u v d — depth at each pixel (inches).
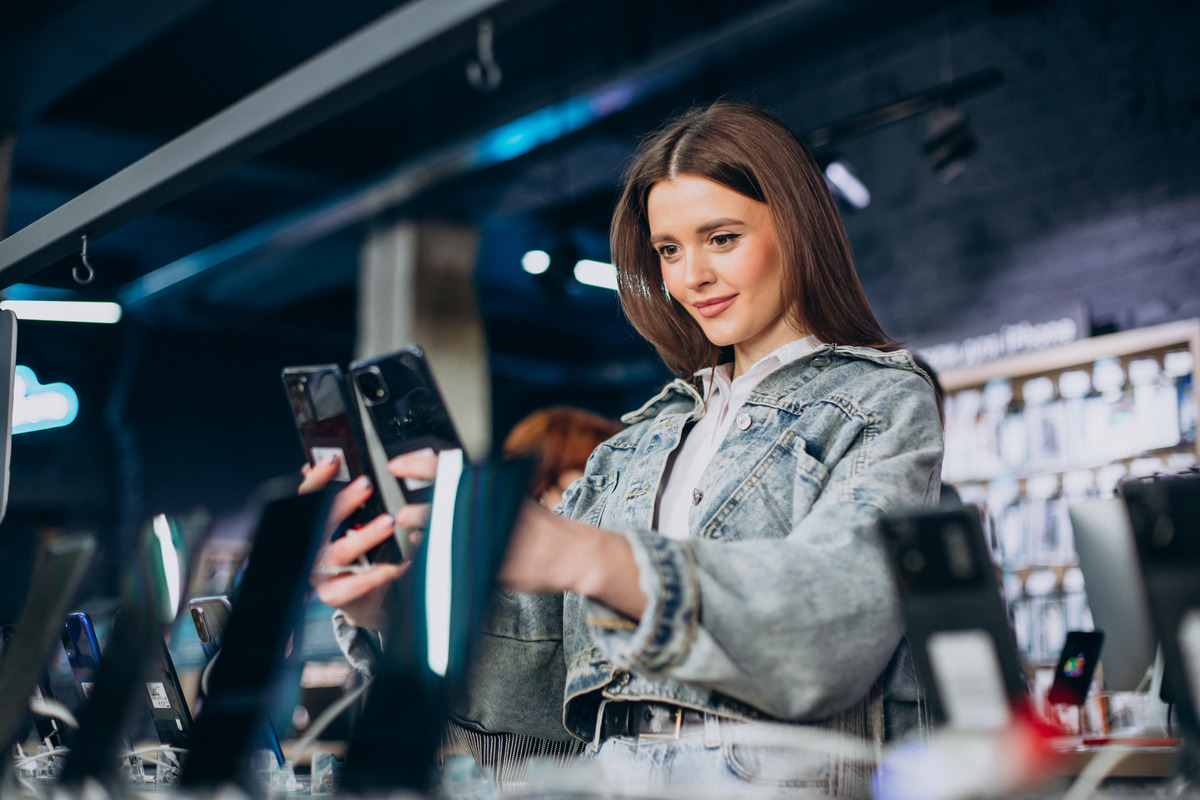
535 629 42.4
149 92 231.0
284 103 43.7
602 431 100.4
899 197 206.7
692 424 44.8
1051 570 163.9
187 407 360.2
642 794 23.6
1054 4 187.8
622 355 406.3
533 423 100.0
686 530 41.0
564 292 254.8
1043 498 167.3
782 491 37.7
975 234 195.6
